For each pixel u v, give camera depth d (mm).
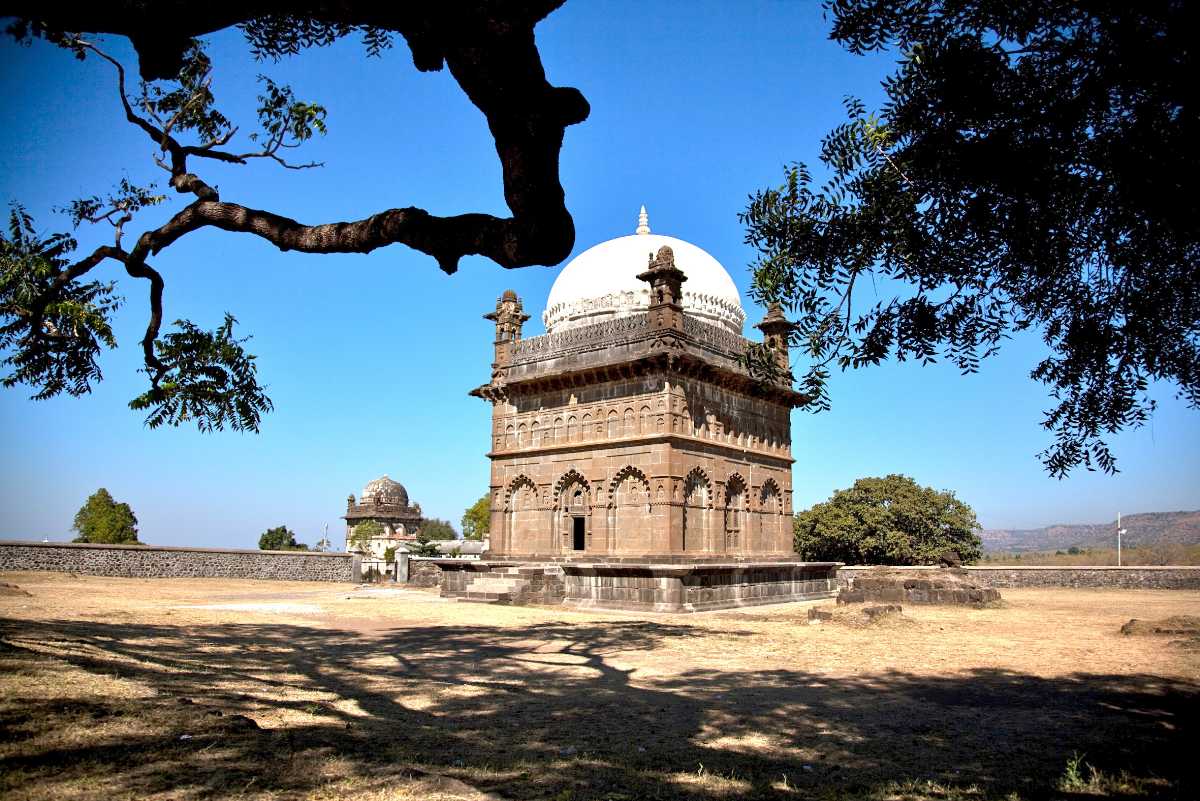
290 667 11891
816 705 9852
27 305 12320
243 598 28641
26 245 12922
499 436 32312
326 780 5500
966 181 6992
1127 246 7250
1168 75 5566
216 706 7809
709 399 29438
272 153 12234
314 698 9148
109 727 6328
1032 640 16516
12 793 4730
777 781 6539
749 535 30875
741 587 27938
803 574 32031
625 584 25438
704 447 28719
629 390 28375
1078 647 15320
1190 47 5363
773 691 10789
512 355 32531
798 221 8055
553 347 30984
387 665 12602
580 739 7875
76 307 13383
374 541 77062
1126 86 6059
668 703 9883
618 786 6223
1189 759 7336
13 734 5902
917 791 6332
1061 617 21984
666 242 34469
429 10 5062
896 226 7570
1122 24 5707
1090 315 7895
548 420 30750
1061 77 6434
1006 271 7648
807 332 8266
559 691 10625
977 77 6594
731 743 7875
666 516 26453
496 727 8320
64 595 23453
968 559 47500
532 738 7863
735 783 6422
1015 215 6980
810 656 14180
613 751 7422
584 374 29312
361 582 43094
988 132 6879
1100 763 7234
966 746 7852
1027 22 6504
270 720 7594
